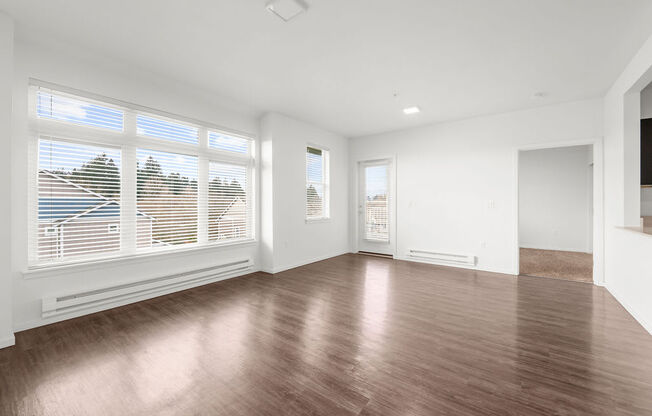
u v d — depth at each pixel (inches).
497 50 107.8
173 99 140.9
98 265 115.1
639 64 106.5
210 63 119.0
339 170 240.8
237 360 80.9
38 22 92.0
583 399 63.7
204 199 155.6
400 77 131.1
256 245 183.8
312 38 100.9
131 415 59.7
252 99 158.9
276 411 60.7
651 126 135.9
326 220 226.2
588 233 247.4
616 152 132.7
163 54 111.9
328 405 62.4
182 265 144.3
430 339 93.3
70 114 110.7
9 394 66.2
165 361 80.4
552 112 165.3
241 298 133.7
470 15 87.7
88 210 114.7
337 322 106.8
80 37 100.4
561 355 82.9
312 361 80.3
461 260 194.2
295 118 194.5
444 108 172.2
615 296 132.8
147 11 86.7
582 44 103.0
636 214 122.5
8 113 88.0
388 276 173.3
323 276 173.5
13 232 96.7
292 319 109.6
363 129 221.6
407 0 81.2
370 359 81.2
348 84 138.7
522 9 84.7
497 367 76.9
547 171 266.2
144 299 130.3
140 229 129.6
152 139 134.0
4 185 87.4
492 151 184.1
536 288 148.8
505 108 171.6
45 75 103.4
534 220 273.0
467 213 193.3
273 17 89.6
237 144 174.2
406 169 220.2
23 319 98.7
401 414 59.5
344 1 81.7
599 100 153.2
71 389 68.1
